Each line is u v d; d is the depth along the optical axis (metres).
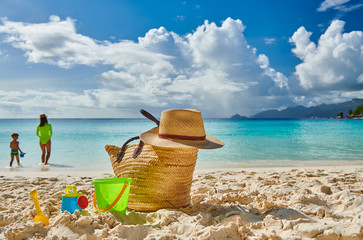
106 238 2.34
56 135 23.95
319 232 2.47
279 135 22.28
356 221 2.78
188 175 3.54
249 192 4.30
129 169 3.57
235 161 9.75
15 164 9.55
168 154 3.38
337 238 2.40
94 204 3.33
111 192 3.15
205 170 7.61
